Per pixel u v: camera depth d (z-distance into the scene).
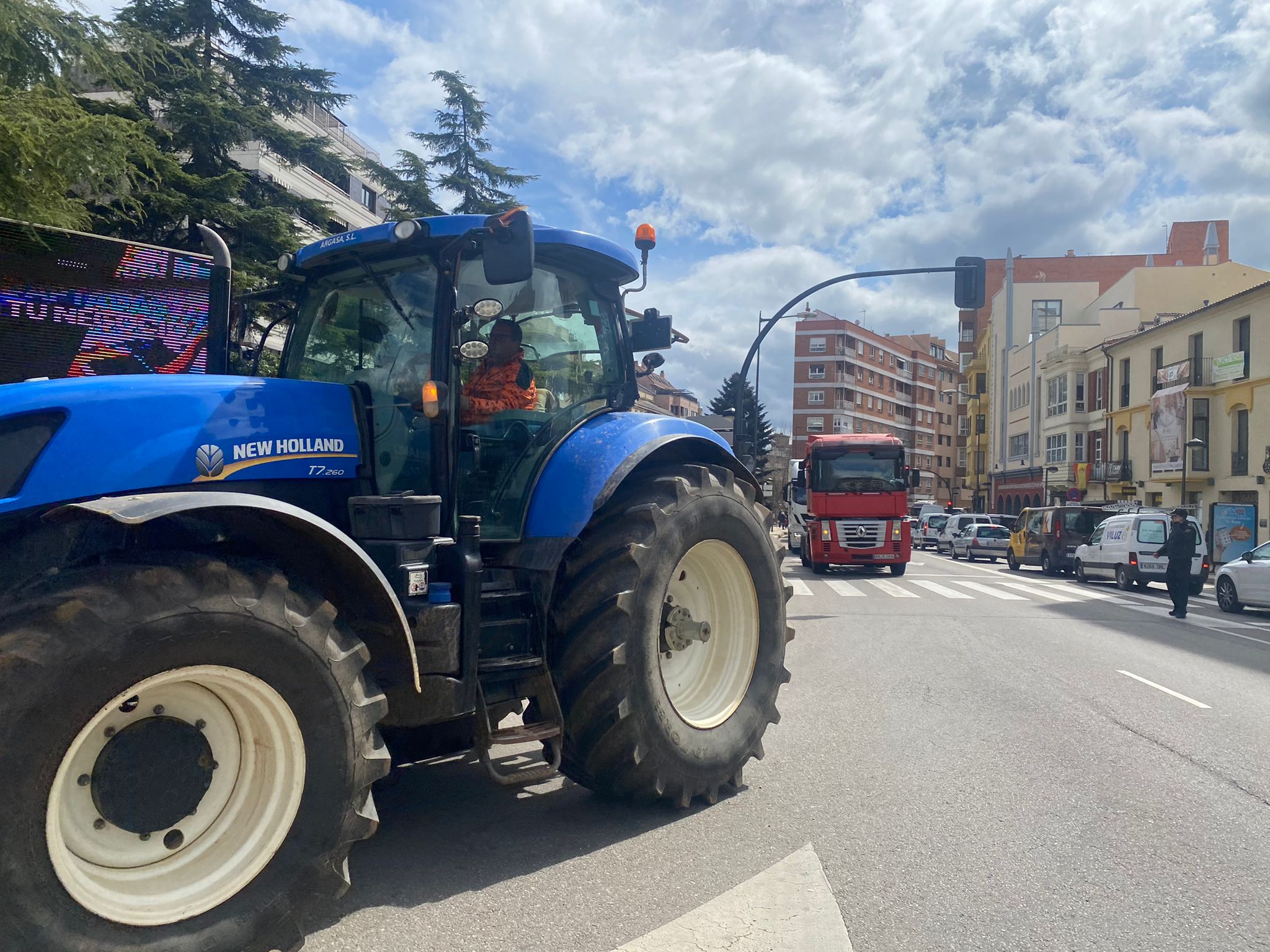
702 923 3.22
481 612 3.86
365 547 3.46
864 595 17.89
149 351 5.23
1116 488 41.44
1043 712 6.93
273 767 2.82
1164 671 9.06
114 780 2.55
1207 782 5.11
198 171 16.88
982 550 35.88
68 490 2.96
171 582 2.54
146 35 8.05
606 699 3.95
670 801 4.53
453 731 4.07
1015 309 61.00
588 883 3.56
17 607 2.39
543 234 4.29
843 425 93.19
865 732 6.21
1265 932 3.24
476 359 4.00
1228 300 32.22
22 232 4.72
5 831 2.26
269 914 2.73
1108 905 3.45
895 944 3.10
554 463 4.23
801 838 4.10
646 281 4.94
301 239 16.66
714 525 4.55
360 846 3.92
